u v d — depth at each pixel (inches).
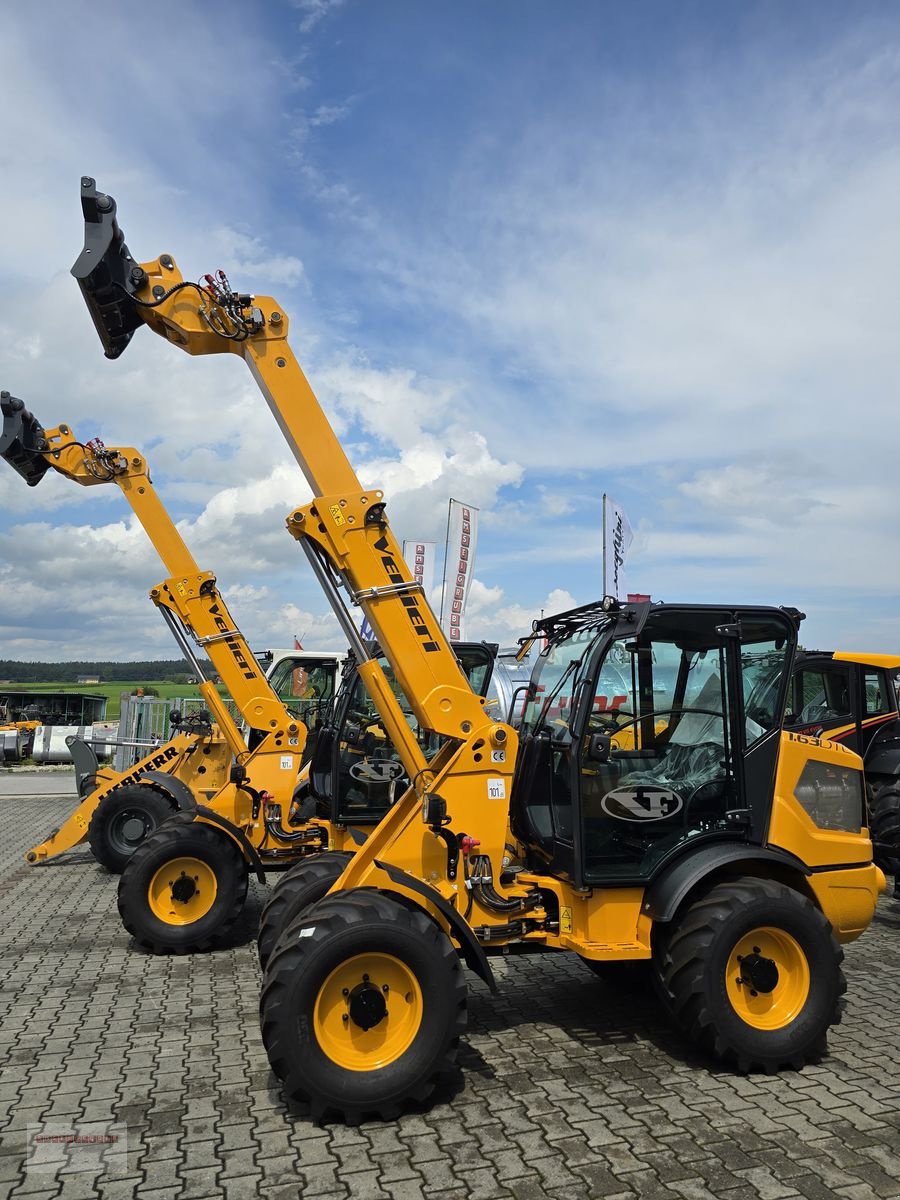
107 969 233.9
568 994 211.6
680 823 176.7
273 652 432.1
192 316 176.9
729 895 165.8
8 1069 165.6
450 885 169.5
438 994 147.2
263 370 177.8
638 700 179.6
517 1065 167.9
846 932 184.5
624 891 173.2
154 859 247.4
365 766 259.1
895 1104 151.3
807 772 185.3
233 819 277.0
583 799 173.9
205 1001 207.3
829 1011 166.7
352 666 271.7
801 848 179.6
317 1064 141.8
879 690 379.6
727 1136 139.8
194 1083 159.5
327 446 179.2
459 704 174.4
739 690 181.0
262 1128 142.2
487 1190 124.2
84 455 304.7
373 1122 143.9
